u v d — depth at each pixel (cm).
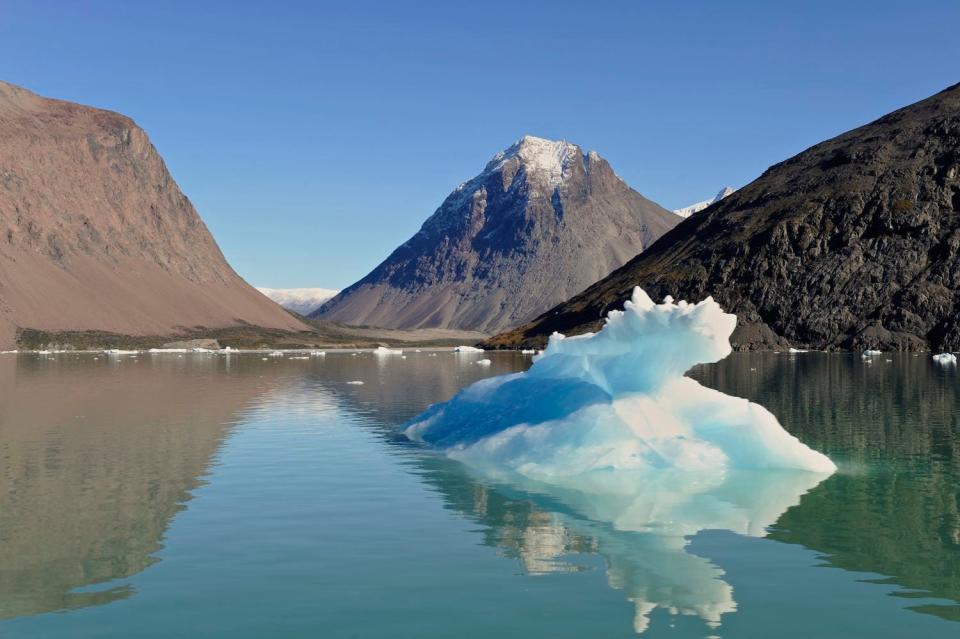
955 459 2459
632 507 1817
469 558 1420
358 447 2733
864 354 12000
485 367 9962
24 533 1584
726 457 2286
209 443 2841
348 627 1106
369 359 13688
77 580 1298
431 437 2886
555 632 1090
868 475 2192
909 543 1523
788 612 1167
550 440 2359
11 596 1224
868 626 1116
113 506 1822
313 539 1545
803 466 2255
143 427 3316
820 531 1612
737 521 1691
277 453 2594
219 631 1094
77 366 10219
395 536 1570
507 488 2022
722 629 1102
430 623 1120
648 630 1095
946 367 8175
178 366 10306
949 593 1248
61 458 2492
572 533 1596
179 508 1808
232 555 1436
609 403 2406
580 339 2873
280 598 1216
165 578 1309
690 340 2341
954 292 13575
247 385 6209
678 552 1464
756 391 5141
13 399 4766
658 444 2292
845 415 3697
